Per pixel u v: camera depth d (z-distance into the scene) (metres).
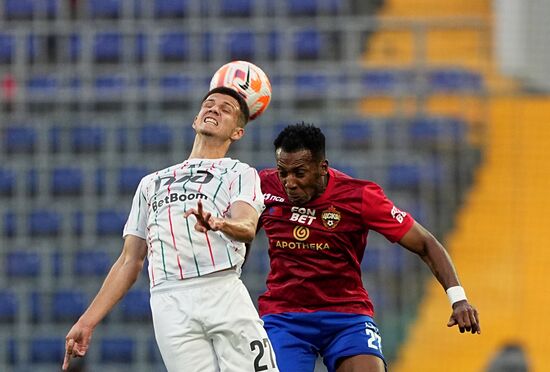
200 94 58.28
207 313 19.77
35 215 55.56
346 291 24.09
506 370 50.56
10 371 51.84
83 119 57.88
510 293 53.41
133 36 61.91
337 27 60.16
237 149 56.00
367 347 23.70
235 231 18.80
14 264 54.31
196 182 20.31
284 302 24.11
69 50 62.03
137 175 56.47
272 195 24.05
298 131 23.33
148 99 58.12
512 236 55.16
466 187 56.28
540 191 56.25
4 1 64.31
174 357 19.84
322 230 23.70
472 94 56.53
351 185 23.89
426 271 52.41
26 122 57.97
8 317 53.00
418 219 54.97
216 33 61.62
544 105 58.38
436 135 56.91
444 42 62.34
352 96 56.91
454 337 51.25
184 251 19.94
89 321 20.02
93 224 55.38
